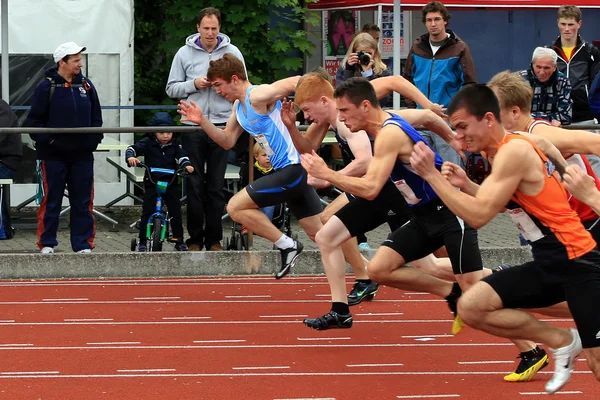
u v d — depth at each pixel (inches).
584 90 1245.1
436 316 970.7
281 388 724.7
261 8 1663.4
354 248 967.0
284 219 1263.5
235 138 992.9
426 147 613.9
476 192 639.1
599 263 610.2
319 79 860.6
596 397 699.4
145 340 875.4
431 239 807.7
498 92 703.1
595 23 1804.9
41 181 1203.9
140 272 1187.9
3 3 1291.8
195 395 707.4
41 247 1199.6
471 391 716.0
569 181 597.3
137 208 1631.4
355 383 738.8
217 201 1221.1
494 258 1210.6
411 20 1747.0
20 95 1568.7
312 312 995.3
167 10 1749.5
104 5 1587.1
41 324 938.7
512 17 1806.1
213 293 1090.7
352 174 850.1
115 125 1588.3
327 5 1669.5
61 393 713.6
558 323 943.7
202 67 1227.9
